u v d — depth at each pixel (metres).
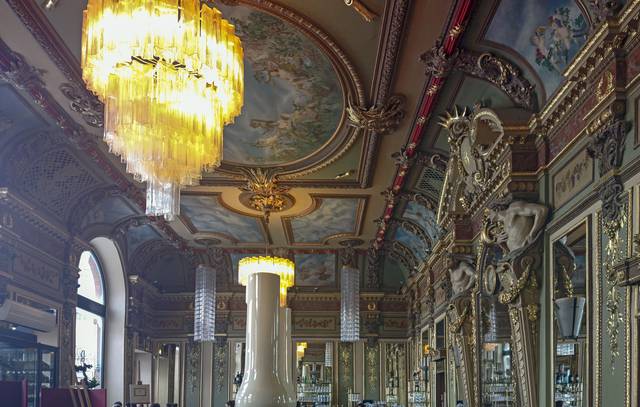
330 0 8.32
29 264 13.55
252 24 9.12
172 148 8.02
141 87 7.71
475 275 11.61
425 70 9.52
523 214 8.57
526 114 8.78
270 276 4.94
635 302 5.91
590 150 6.92
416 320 20.41
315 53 9.74
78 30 8.95
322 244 20.69
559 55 7.71
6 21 8.59
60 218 14.91
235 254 22.33
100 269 19.70
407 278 22.06
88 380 17.25
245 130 12.55
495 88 9.34
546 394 8.10
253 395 4.66
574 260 7.52
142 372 22.75
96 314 19.25
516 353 8.71
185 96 7.86
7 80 9.88
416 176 14.22
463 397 12.30
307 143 13.05
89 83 7.82
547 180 8.52
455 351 12.87
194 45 7.29
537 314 8.41
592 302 6.97
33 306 13.73
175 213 8.65
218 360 23.02
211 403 22.75
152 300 23.14
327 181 14.84
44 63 9.75
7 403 8.69
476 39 8.59
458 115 10.61
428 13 8.23
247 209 17.25
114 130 7.91
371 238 19.98
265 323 4.84
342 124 12.02
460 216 12.17
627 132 6.32
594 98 7.02
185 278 23.56
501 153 9.14
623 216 6.27
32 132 11.99
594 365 6.79
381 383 22.61
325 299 23.36
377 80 10.11
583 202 7.21
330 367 23.06
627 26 6.16
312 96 11.12
